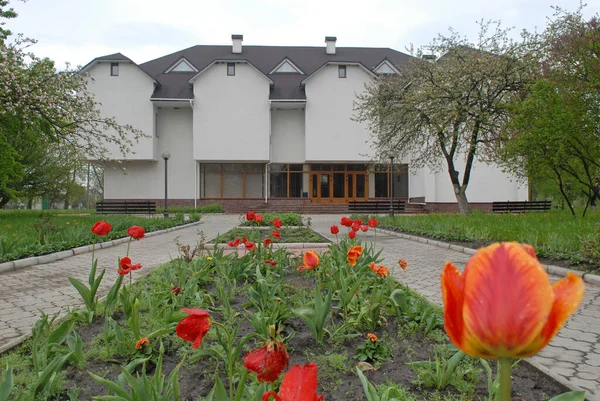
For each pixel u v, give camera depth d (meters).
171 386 1.90
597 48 10.41
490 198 26.62
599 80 10.41
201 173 30.09
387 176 31.05
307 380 0.86
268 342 1.18
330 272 4.95
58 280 6.52
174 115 29.69
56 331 2.84
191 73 31.33
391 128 16.50
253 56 34.12
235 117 28.48
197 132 28.33
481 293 0.57
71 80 14.95
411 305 3.88
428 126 14.70
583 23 11.16
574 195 17.84
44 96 13.23
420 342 3.28
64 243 9.53
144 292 4.43
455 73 13.84
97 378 1.81
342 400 2.37
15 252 7.99
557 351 3.48
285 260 6.21
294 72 31.66
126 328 3.46
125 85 27.86
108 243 10.79
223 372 2.71
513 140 12.24
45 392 2.33
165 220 17.09
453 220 13.04
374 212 27.45
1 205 25.97
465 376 2.69
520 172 14.71
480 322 0.56
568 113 10.70
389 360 2.93
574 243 7.65
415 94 14.72
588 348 3.55
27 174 25.22
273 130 30.22
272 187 30.42
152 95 28.22
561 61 11.44
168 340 3.22
